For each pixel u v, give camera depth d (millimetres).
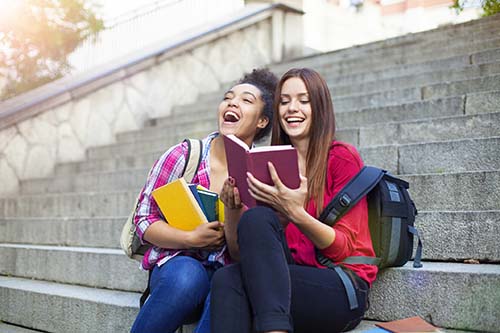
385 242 2082
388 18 12438
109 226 3641
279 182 1782
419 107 3959
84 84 6094
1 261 3881
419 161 3176
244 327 1735
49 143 5781
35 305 3057
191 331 2193
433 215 2457
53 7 6656
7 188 5375
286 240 1937
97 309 2717
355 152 2059
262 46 8539
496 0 6426
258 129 2373
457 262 2383
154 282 2035
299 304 1816
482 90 4062
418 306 2115
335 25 10445
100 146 5984
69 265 3379
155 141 5457
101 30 7039
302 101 2088
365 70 6023
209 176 2209
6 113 5383
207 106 6621
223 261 2131
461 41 5605
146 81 6816
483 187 2625
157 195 2080
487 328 1971
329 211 1946
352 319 1893
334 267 1914
